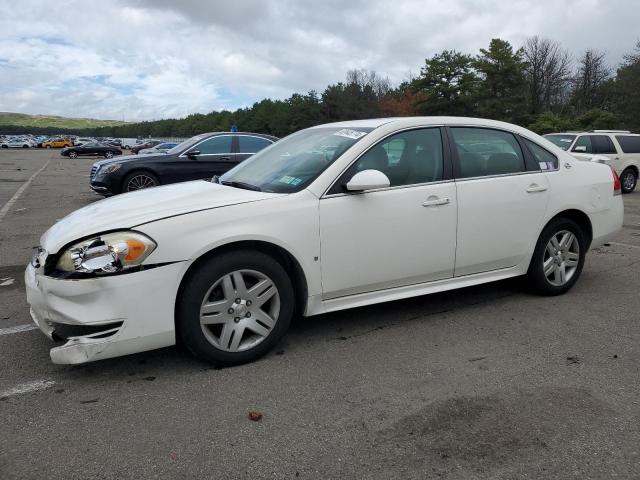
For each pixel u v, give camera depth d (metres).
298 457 2.41
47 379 3.13
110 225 3.03
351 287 3.62
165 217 3.09
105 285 2.90
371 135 3.73
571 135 14.44
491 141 4.27
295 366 3.31
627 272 5.55
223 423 2.68
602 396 2.94
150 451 2.45
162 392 2.98
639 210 10.74
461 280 4.13
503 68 58.16
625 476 2.28
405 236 3.73
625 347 3.60
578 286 5.01
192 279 3.10
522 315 4.20
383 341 3.69
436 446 2.49
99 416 2.73
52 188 15.55
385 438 2.55
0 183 17.45
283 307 3.38
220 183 4.02
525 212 4.29
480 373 3.22
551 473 2.30
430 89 63.91
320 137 4.10
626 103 43.59
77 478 2.26
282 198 3.38
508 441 2.53
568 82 63.84
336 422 2.69
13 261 6.12
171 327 3.07
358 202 3.55
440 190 3.87
